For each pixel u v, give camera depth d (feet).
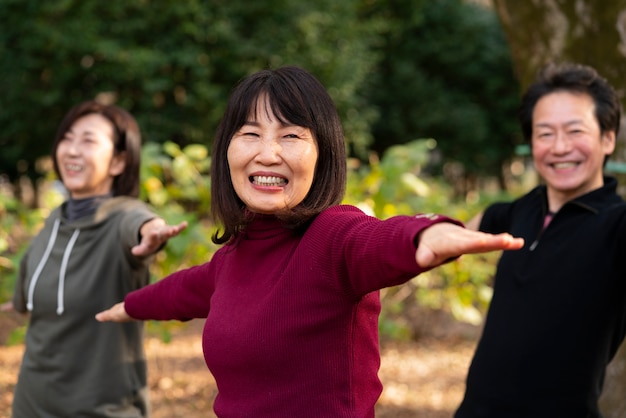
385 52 47.39
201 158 15.03
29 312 9.29
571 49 11.48
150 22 31.91
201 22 32.12
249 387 5.55
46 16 31.58
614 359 10.63
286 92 5.63
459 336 22.86
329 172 5.74
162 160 14.32
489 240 4.18
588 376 7.64
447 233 4.39
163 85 31.55
